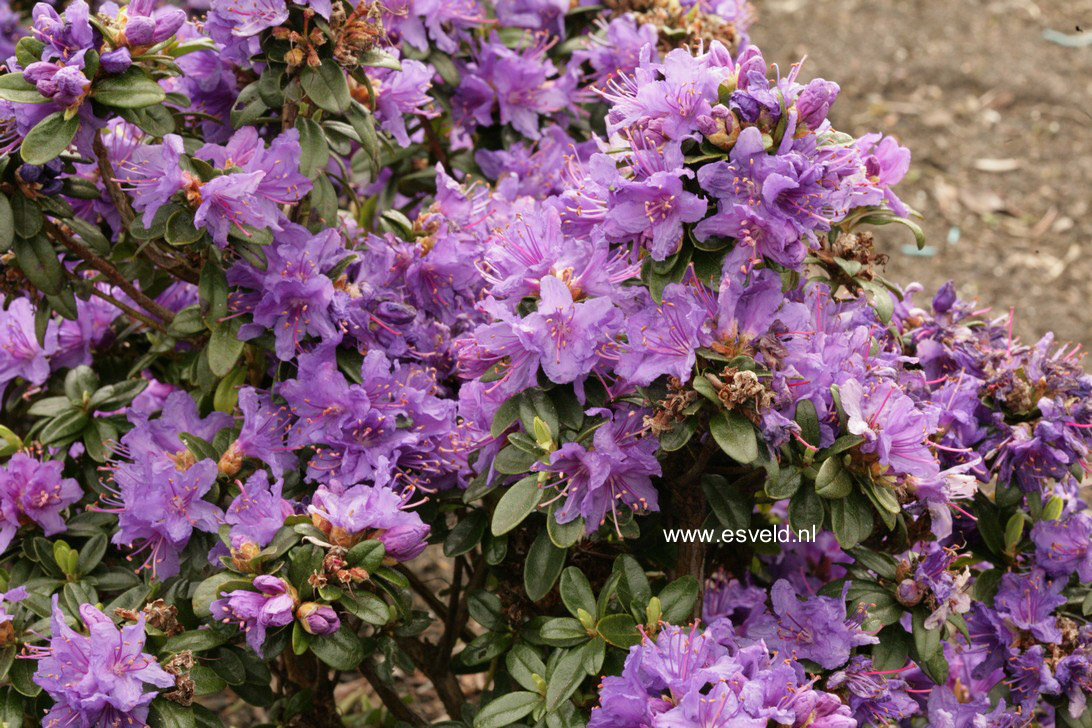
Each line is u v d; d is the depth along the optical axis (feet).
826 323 7.28
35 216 7.39
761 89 6.13
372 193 10.64
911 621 7.29
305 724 8.61
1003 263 17.58
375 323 7.66
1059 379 7.88
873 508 6.97
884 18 22.90
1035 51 21.83
